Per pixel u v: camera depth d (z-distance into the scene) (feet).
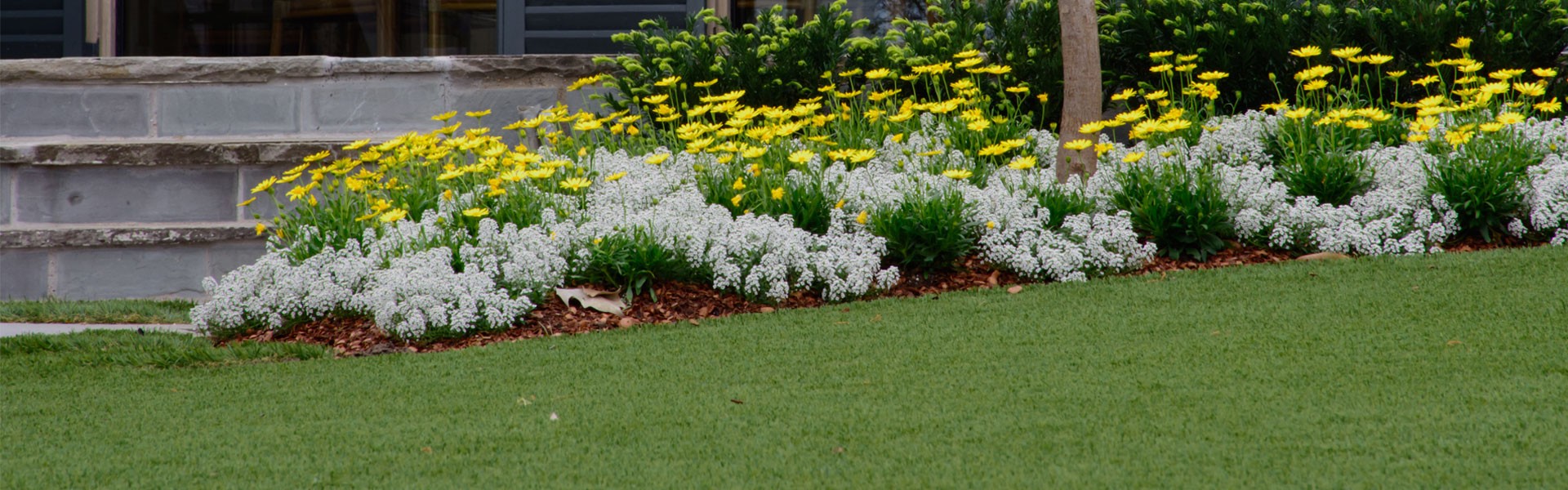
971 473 8.92
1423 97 22.13
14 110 23.94
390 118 24.53
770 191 17.79
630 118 21.43
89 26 28.66
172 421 11.34
